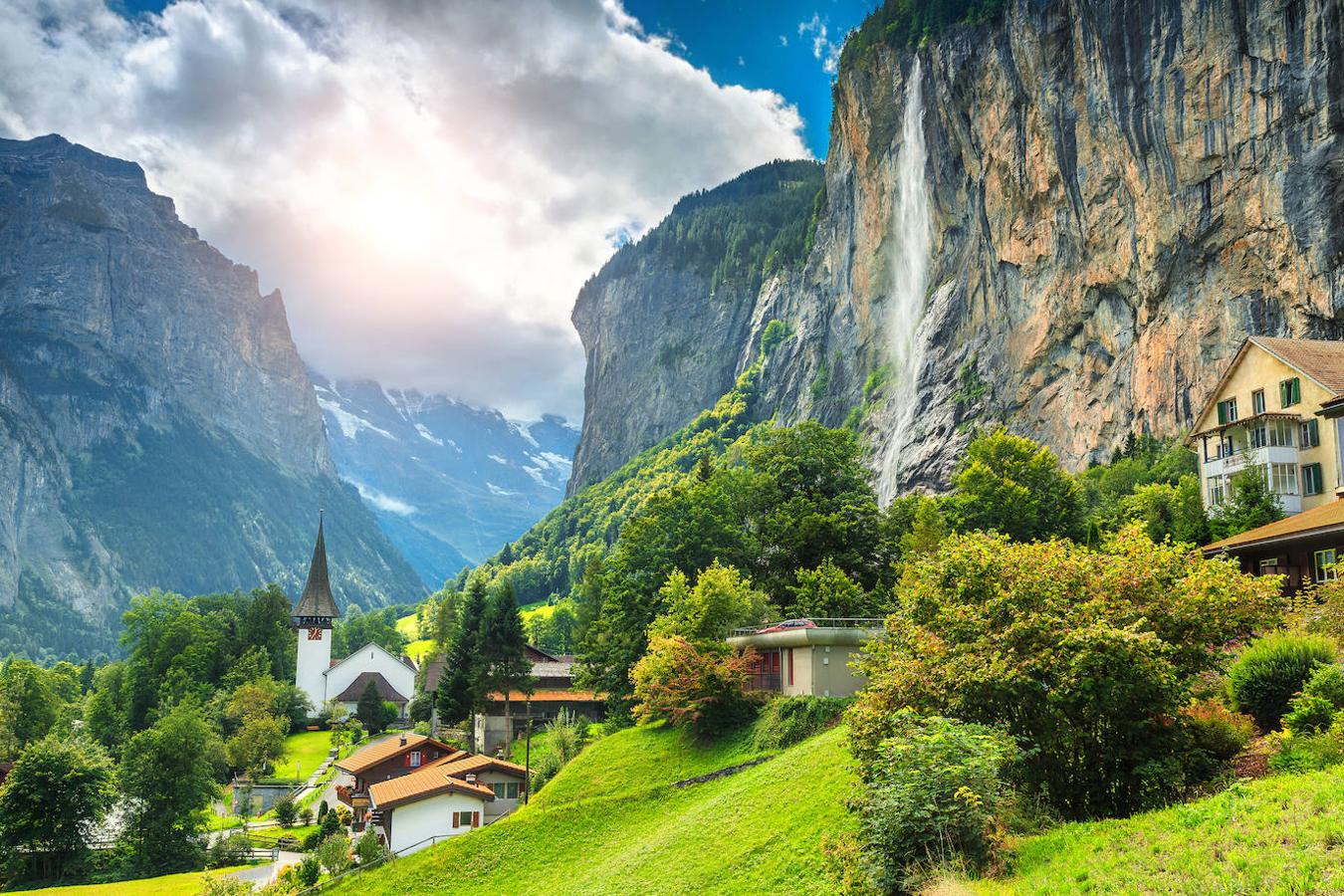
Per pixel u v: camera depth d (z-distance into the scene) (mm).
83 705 176375
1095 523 69625
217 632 164500
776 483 80500
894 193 196375
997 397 150375
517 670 89062
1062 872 19391
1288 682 24562
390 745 90250
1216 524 54438
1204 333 109938
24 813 80438
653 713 58000
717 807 39656
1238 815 19234
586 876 39562
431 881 45625
